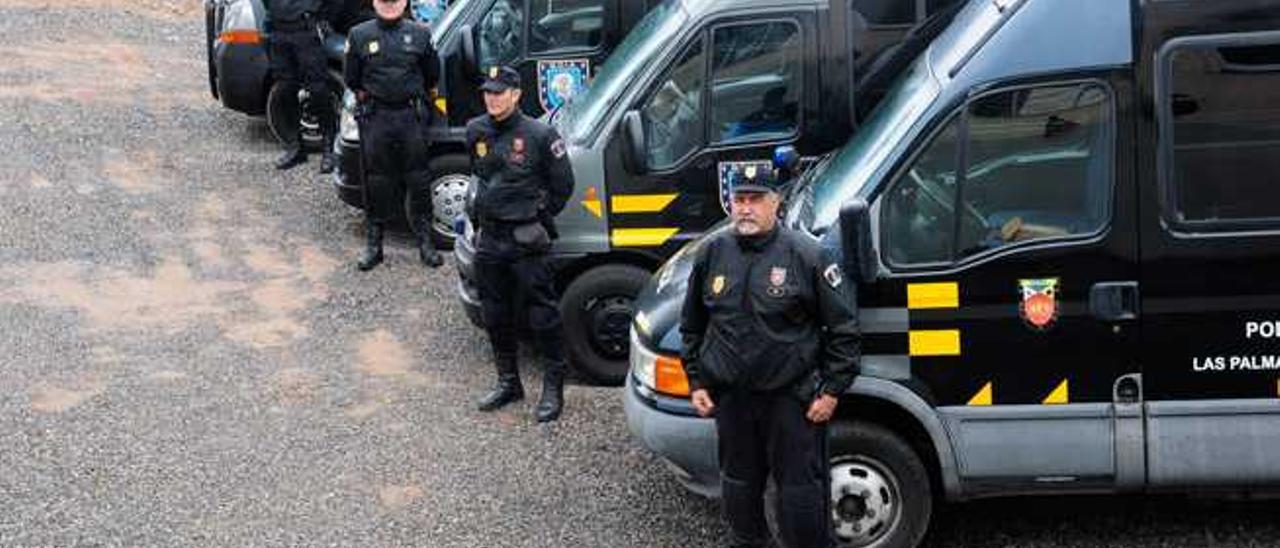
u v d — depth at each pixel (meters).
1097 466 6.67
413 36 10.86
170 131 14.83
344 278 11.14
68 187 13.01
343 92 13.41
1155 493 7.14
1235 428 6.61
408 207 11.31
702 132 8.98
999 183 6.59
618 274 9.09
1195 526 7.30
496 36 11.13
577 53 10.98
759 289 6.13
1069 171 6.56
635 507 7.63
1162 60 6.50
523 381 9.39
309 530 7.40
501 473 8.04
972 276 6.59
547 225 8.58
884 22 8.90
